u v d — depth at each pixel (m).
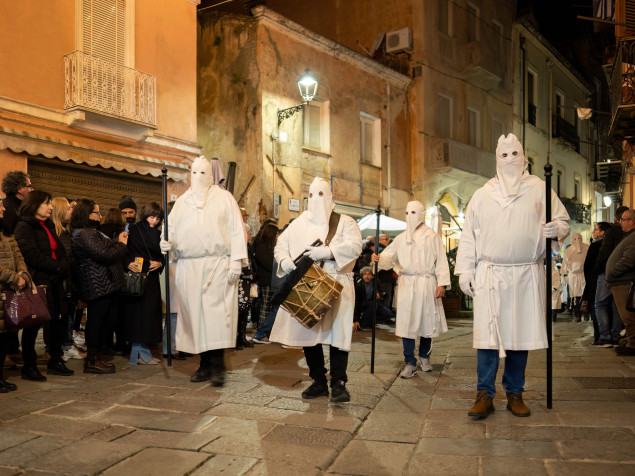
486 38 24.11
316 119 17.30
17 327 4.97
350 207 17.91
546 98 29.22
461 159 21.38
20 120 10.11
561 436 3.84
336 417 4.38
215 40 16.14
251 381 5.69
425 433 4.02
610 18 14.89
